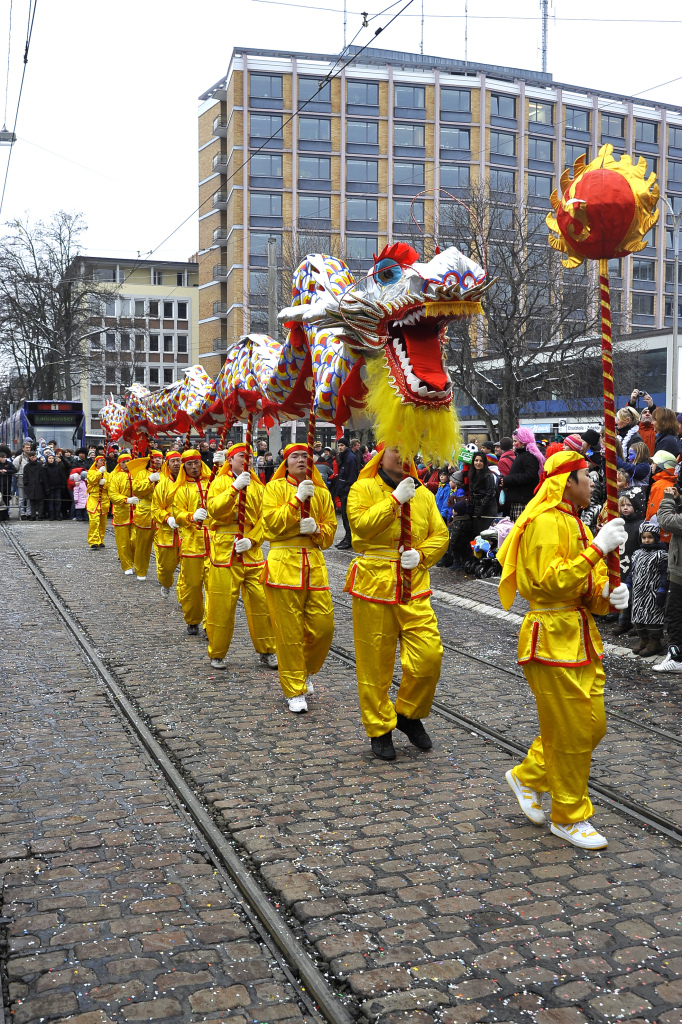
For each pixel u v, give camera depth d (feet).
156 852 14.53
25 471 81.71
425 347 17.30
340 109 160.56
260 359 28.89
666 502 24.58
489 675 25.14
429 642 18.21
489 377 94.48
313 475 22.16
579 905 12.73
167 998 10.73
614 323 116.67
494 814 15.87
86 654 28.40
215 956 11.60
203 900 13.04
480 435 86.28
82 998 10.72
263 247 161.38
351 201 162.50
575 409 96.22
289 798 16.57
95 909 12.73
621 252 14.01
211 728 20.76
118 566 49.83
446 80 163.22
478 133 164.66
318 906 12.64
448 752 19.10
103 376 178.09
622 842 14.78
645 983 10.94
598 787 16.97
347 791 16.90
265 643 26.43
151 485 43.70
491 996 10.69
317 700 23.06
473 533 42.91
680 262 173.06
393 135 162.81
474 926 12.17
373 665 18.47
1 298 140.77
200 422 43.50
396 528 18.21
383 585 18.24
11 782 17.47
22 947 11.77
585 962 11.35
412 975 11.08
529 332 86.63
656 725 20.51
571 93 170.19
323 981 11.00
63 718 21.57
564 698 14.32
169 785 17.46
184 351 211.20
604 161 14.33
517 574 14.80
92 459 80.64
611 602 14.47
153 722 21.24
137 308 208.13
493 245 86.22
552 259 86.63
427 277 16.53
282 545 22.00
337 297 20.77
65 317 143.95
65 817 15.85
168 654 28.37
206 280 178.81
